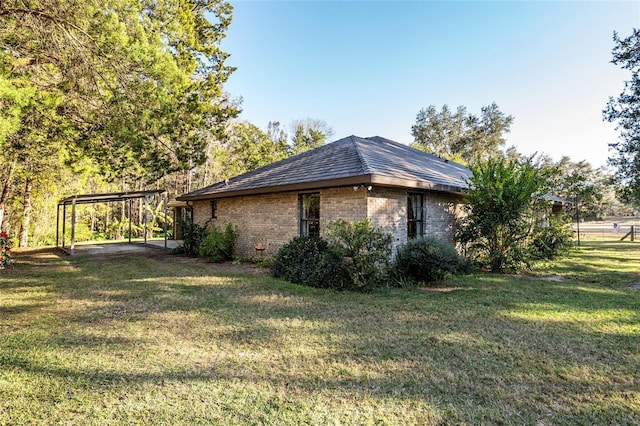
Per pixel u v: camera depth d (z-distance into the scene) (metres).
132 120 10.26
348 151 11.03
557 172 13.32
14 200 21.64
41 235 23.53
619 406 2.93
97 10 8.81
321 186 8.88
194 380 3.35
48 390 3.15
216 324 5.10
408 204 10.03
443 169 13.73
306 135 45.16
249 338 4.52
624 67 16.75
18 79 8.79
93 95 10.28
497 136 42.94
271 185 10.25
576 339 4.50
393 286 7.91
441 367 3.67
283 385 3.27
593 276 9.28
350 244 7.50
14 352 4.01
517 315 5.58
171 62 10.54
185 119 13.94
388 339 4.49
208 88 17.08
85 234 27.05
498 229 9.59
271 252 11.34
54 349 4.11
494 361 3.83
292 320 5.29
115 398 3.02
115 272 9.96
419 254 8.11
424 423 2.68
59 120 11.12
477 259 10.58
